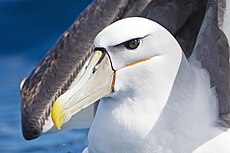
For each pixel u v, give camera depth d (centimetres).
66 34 1120
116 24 880
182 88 907
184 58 908
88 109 1102
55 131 1126
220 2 937
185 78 909
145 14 1064
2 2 1992
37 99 1109
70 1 1981
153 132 900
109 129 905
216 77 947
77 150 1431
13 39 1895
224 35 955
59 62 1109
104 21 1085
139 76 887
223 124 929
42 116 1105
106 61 883
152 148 905
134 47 877
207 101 927
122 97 898
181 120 907
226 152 912
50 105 1105
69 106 876
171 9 1062
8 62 1827
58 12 1962
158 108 899
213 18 966
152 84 892
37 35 1911
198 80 932
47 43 1892
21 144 1467
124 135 902
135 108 898
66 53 1107
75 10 1966
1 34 1905
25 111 1116
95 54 886
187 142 909
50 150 1438
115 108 903
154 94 895
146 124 898
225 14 938
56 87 1104
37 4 1978
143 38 877
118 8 1077
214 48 959
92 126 926
